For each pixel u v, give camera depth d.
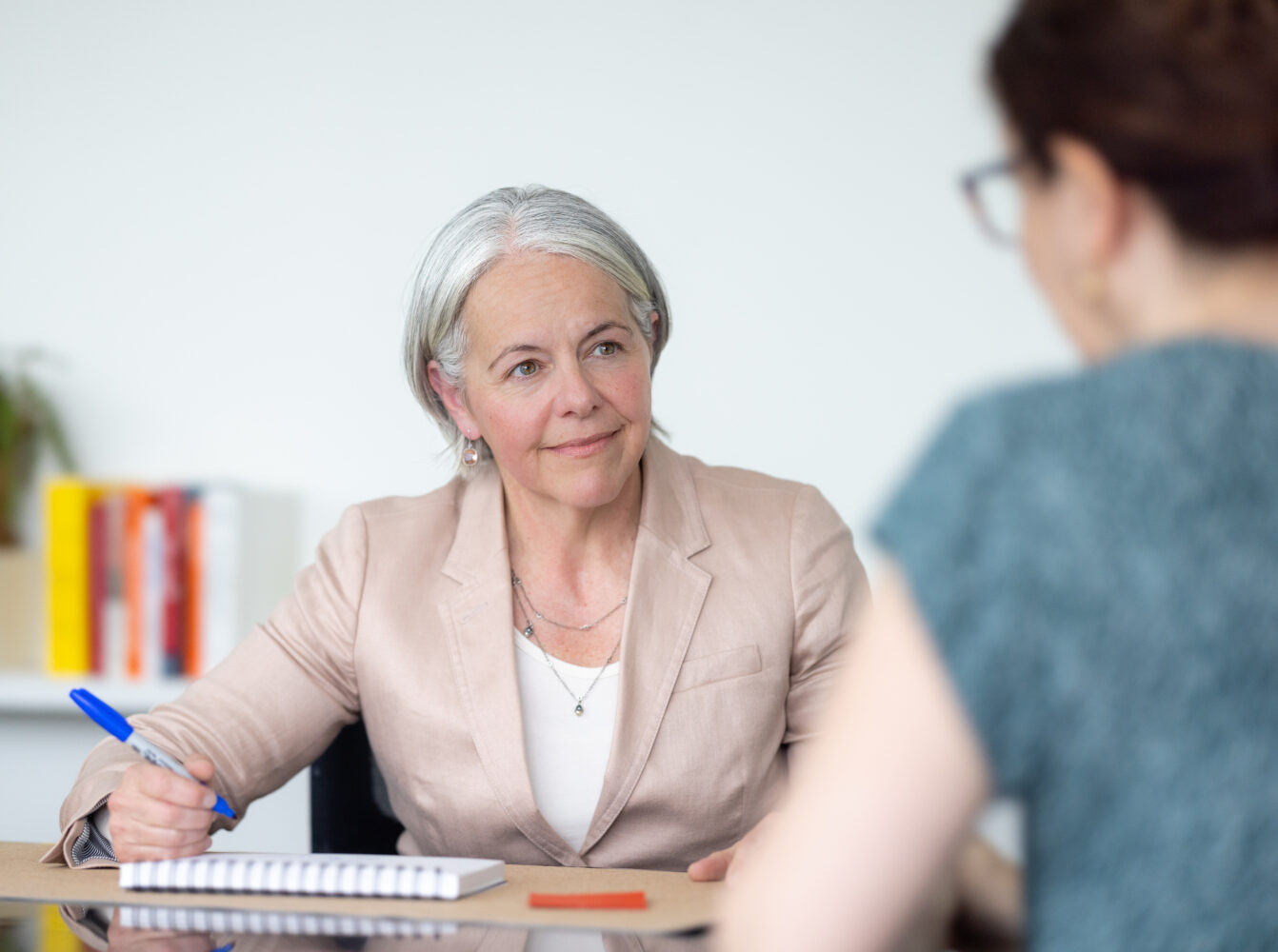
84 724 3.06
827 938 0.72
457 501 1.92
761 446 3.05
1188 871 0.71
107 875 1.38
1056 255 0.82
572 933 1.10
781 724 1.78
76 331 3.23
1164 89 0.74
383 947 1.05
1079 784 0.72
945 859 0.73
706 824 1.70
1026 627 0.71
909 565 0.74
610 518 1.82
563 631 1.80
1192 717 0.70
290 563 3.12
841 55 3.03
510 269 1.71
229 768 1.65
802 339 3.04
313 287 3.16
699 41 3.07
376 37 3.16
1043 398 0.76
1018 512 0.72
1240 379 0.73
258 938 1.08
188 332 3.20
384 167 3.15
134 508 2.84
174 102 3.21
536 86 3.12
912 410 3.01
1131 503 0.71
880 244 3.02
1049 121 0.78
